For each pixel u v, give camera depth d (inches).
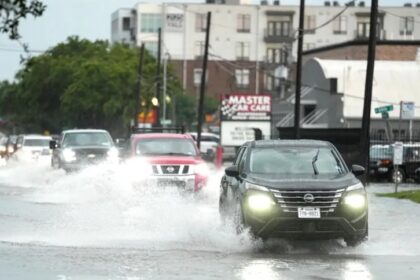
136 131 3459.6
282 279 1254.9
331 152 1715.1
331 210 1547.7
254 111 5757.9
